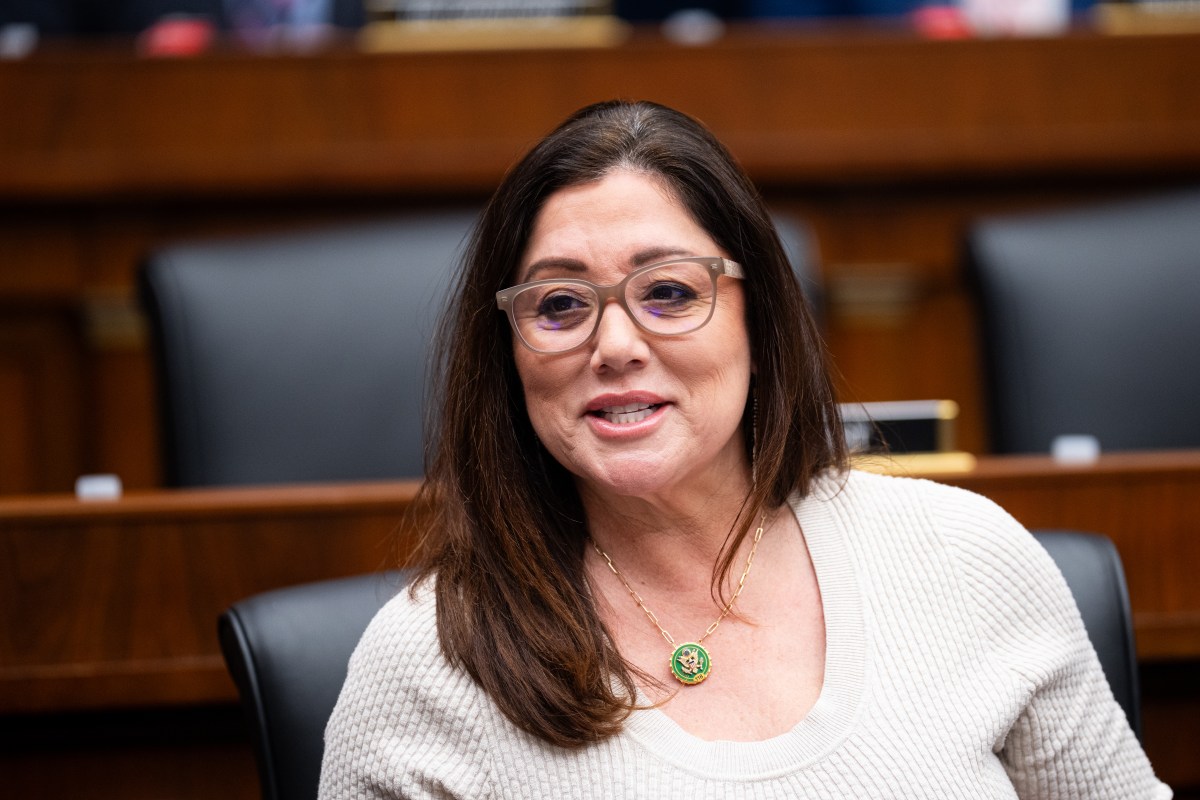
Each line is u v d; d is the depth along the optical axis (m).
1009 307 9.84
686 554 5.70
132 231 12.15
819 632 5.58
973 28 12.68
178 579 7.08
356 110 11.66
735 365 5.47
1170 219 10.15
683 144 5.51
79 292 12.16
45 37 13.14
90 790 7.29
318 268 9.59
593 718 5.18
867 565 5.63
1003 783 5.36
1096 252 9.99
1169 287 9.91
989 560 5.62
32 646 7.00
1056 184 12.45
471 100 11.67
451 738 5.35
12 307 12.21
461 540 5.62
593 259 5.35
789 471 5.82
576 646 5.33
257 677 5.81
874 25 13.39
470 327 5.68
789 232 9.63
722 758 5.17
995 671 5.46
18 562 7.00
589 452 5.38
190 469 9.04
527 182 5.52
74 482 12.31
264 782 5.74
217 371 9.16
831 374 5.91
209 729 7.30
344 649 5.96
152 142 11.62
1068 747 5.61
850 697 5.32
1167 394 9.73
